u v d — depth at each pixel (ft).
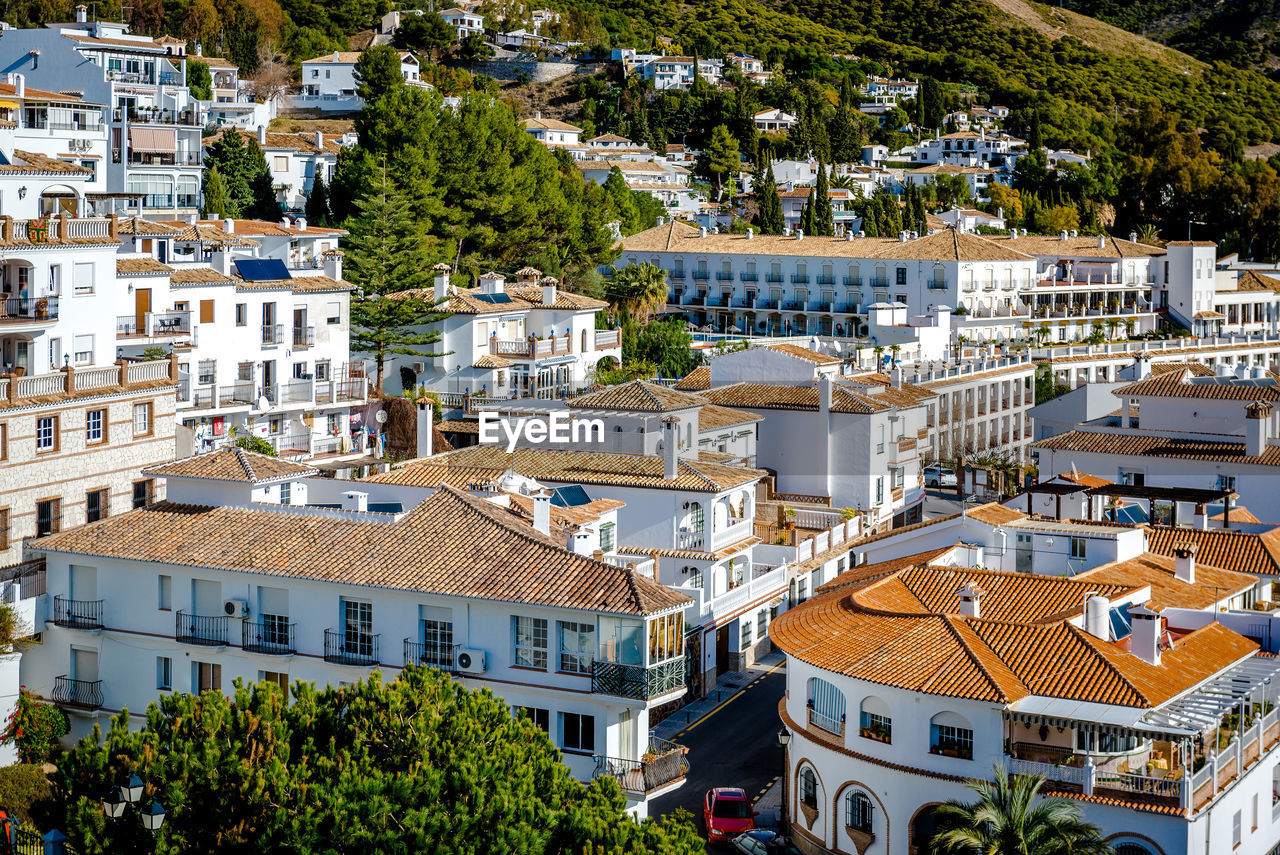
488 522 191.31
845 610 188.14
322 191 486.38
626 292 490.90
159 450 252.21
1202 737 160.15
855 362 416.67
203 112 548.72
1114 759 160.97
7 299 251.39
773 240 605.31
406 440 329.72
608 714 174.50
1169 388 304.09
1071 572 217.15
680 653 180.04
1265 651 187.62
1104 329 590.55
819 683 179.11
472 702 146.61
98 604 198.59
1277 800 181.68
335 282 335.67
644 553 246.27
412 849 124.47
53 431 231.30
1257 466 280.51
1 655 186.29
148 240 309.42
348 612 186.60
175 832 130.31
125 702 197.36
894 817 166.30
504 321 375.04
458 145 449.06
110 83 427.33
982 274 560.20
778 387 341.00
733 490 254.27
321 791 128.36
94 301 270.87
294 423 315.58
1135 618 169.37
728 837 181.57
